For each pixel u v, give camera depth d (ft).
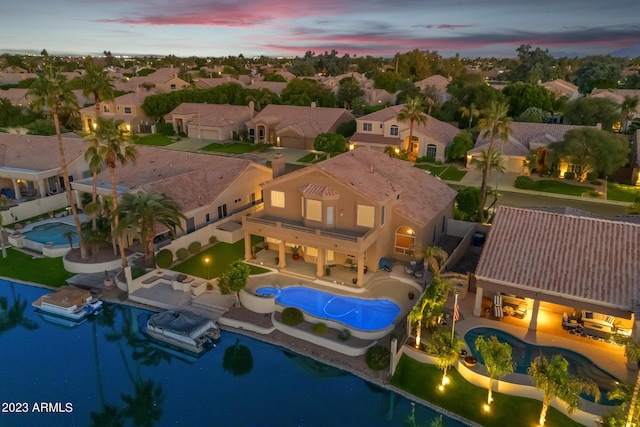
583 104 264.31
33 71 574.15
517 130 233.35
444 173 214.07
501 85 482.69
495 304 100.58
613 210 166.50
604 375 81.56
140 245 136.26
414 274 115.55
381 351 88.43
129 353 96.17
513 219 103.91
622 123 291.79
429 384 82.23
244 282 104.17
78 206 166.91
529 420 73.26
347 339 93.71
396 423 76.18
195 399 82.48
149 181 160.76
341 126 274.77
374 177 124.47
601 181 201.16
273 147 274.36
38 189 178.60
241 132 288.71
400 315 101.09
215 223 143.13
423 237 120.67
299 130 266.16
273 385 85.61
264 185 125.70
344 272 118.52
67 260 125.59
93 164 116.78
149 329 97.86
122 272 120.47
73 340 99.86
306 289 112.16
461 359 85.40
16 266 128.57
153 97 320.09
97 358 94.22
